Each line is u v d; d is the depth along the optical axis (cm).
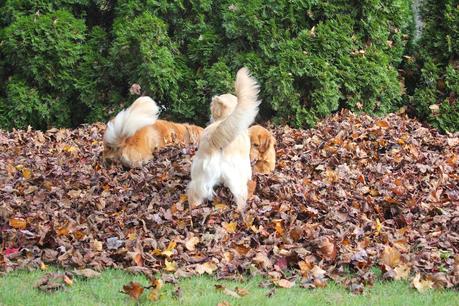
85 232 773
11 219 798
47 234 761
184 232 788
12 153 1127
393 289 671
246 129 859
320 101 1300
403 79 1428
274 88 1288
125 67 1354
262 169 973
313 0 1331
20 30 1349
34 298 632
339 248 741
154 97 1344
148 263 718
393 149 1090
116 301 630
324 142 1116
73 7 1453
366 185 941
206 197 836
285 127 1275
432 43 1393
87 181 951
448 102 1343
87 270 689
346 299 644
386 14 1369
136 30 1317
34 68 1363
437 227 812
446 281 676
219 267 712
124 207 866
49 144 1204
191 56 1355
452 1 1377
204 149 830
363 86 1323
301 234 770
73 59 1376
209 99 1331
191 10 1375
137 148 1019
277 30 1319
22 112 1377
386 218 866
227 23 1312
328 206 851
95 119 1379
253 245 768
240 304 625
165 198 880
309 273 696
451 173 1009
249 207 845
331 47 1305
